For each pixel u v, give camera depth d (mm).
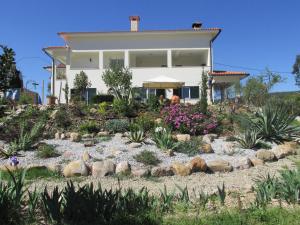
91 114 17578
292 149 12047
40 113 17375
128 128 14898
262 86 29125
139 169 9672
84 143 12422
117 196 5766
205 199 6395
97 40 35750
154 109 18688
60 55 35906
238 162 10422
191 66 35875
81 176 9414
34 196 5703
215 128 14422
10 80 5520
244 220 5289
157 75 34531
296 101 25156
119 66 26953
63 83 35062
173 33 35594
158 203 6098
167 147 11469
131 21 40812
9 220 5258
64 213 5348
